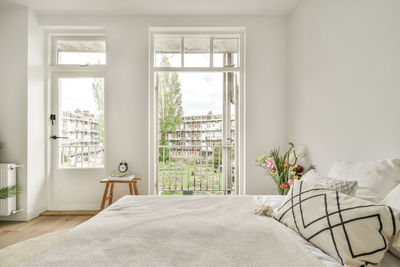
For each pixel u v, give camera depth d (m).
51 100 3.08
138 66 2.96
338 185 1.24
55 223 2.61
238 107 3.21
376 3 1.47
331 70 2.00
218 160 3.33
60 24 2.92
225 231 1.09
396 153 1.34
